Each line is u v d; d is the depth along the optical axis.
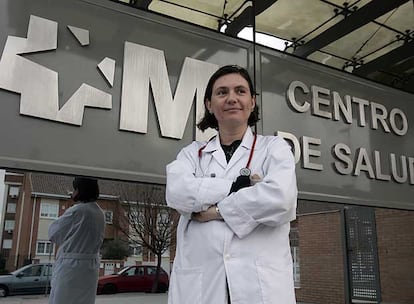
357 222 9.07
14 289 13.36
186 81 2.70
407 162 3.64
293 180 1.25
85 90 2.34
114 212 16.92
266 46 3.19
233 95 1.43
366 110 3.54
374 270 8.54
